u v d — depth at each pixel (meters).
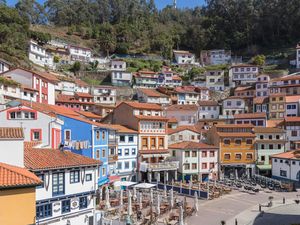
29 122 44.03
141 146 69.81
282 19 189.12
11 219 23.11
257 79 130.50
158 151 71.88
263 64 162.12
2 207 22.73
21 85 76.00
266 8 195.62
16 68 81.94
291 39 184.88
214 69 160.00
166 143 74.62
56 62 154.12
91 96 117.44
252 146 81.94
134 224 39.78
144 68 167.62
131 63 170.50
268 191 67.00
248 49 192.25
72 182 33.94
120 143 65.69
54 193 32.09
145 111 74.19
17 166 27.56
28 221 23.98
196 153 75.12
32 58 134.62
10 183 22.89
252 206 55.16
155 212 44.09
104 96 123.94
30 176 24.94
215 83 145.62
